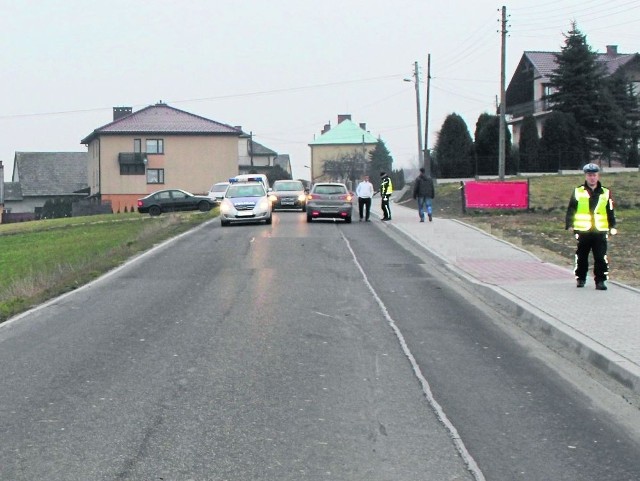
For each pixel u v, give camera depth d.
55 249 33.44
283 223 38.66
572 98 65.50
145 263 23.45
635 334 12.33
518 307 15.06
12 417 8.75
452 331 13.55
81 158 114.94
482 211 40.56
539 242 27.44
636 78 76.88
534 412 8.96
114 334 13.31
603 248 16.83
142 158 89.19
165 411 8.92
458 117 62.25
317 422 8.52
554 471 7.17
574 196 17.05
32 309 16.22
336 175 125.06
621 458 7.52
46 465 7.28
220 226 37.25
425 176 36.78
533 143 60.91
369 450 7.67
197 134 90.69
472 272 20.33
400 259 24.11
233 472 7.09
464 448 7.75
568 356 11.73
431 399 9.44
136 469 7.17
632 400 9.47
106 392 9.72
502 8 51.97
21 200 108.31
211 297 17.08
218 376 10.45
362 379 10.32
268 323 14.09
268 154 132.12
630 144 69.25
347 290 18.06
